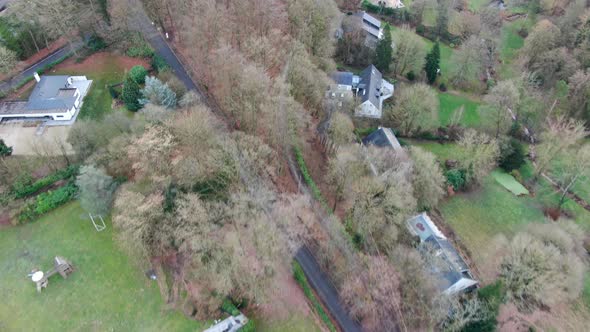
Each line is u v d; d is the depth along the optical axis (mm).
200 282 55500
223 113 79812
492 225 78438
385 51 109062
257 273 54312
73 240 60031
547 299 61344
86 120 71500
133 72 83312
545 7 137375
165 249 57219
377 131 87312
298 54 83625
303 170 74938
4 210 61531
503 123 94688
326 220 68188
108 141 66750
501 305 61969
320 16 96250
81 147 66625
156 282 56250
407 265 60938
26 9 85812
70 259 57906
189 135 62031
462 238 75625
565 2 135000
